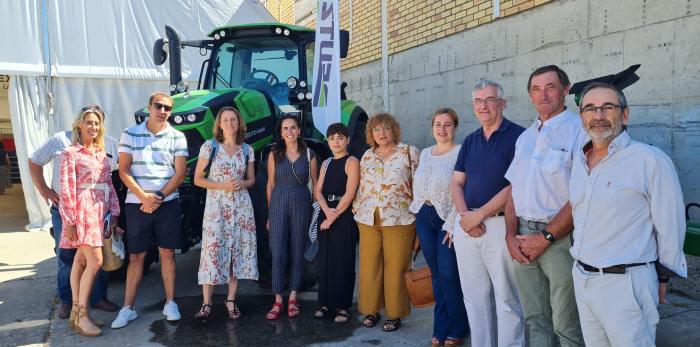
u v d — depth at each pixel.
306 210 3.98
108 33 7.89
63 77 7.66
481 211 2.80
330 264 3.88
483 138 2.95
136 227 3.81
